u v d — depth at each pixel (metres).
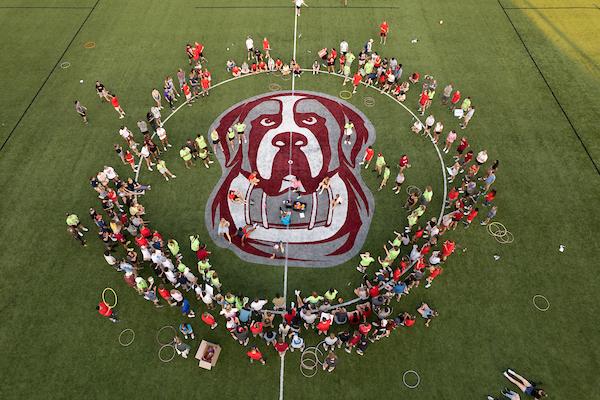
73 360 17.94
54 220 22.89
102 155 26.25
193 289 20.14
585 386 17.41
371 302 19.22
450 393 17.19
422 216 23.16
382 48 34.00
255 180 24.00
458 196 24.02
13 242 21.91
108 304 19.61
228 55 33.44
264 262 21.25
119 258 21.31
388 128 28.09
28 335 18.66
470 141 27.16
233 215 23.22
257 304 18.42
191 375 17.53
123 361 17.91
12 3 37.88
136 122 28.30
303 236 22.28
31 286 20.27
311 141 27.11
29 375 17.55
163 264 19.28
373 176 25.16
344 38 35.09
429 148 26.81
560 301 19.92
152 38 34.75
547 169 25.53
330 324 17.73
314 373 17.64
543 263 21.27
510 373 17.58
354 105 29.61
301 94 30.36
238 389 17.19
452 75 31.67
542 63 32.50
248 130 27.84
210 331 18.81
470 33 35.38
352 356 18.12
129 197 22.59
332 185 24.66
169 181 24.88
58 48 33.59
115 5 38.03
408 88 30.39
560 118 28.47
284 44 34.47
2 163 25.62
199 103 29.67
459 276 20.75
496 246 21.89
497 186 24.64
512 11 37.50
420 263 19.31
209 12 37.44
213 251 21.64
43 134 27.34
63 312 19.38
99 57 32.88
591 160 26.02
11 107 28.95
